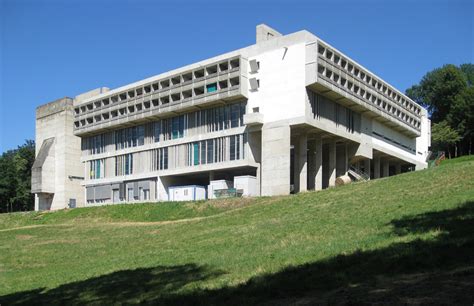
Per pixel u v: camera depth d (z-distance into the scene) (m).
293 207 38.59
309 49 65.06
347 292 13.45
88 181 91.81
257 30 70.81
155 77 79.44
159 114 77.69
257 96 68.69
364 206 30.53
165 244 32.56
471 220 19.70
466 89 109.69
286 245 22.67
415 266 14.90
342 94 69.12
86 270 26.08
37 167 93.44
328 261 17.27
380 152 85.69
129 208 62.34
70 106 94.56
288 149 64.88
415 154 99.56
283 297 14.09
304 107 64.44
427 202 26.77
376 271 15.15
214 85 71.38
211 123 73.50
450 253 15.32
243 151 69.06
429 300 11.66
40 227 56.72
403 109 89.12
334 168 74.12
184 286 17.42
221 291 15.66
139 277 20.83
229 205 54.12
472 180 31.34
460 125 108.00
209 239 30.42
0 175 109.88
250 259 20.58
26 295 20.97
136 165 83.50
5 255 36.69
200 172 74.62
